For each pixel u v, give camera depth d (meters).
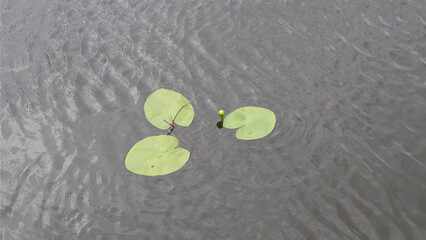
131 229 4.57
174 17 5.33
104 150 4.80
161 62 5.11
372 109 4.85
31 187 4.71
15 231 4.60
